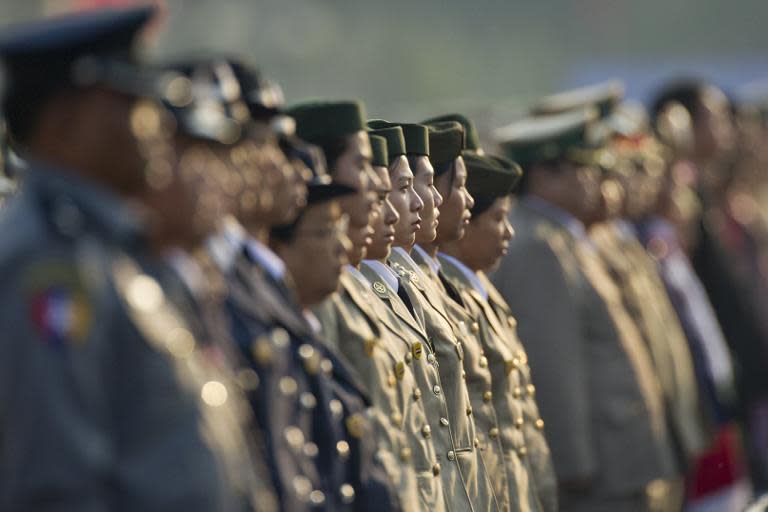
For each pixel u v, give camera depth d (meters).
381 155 18.77
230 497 11.69
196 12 95.50
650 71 68.88
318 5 105.00
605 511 28.61
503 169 21.86
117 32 11.66
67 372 10.99
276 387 13.53
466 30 111.06
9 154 17.09
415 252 20.62
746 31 113.81
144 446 11.34
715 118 41.16
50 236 11.30
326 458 14.42
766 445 38.88
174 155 12.79
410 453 17.16
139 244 12.01
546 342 27.73
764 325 38.88
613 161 30.23
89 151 11.64
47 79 11.60
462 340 20.62
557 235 28.52
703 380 34.28
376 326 17.64
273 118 15.37
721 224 44.03
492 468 20.78
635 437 28.88
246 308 13.69
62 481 10.93
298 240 15.62
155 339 11.46
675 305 34.50
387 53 106.56
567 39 113.25
